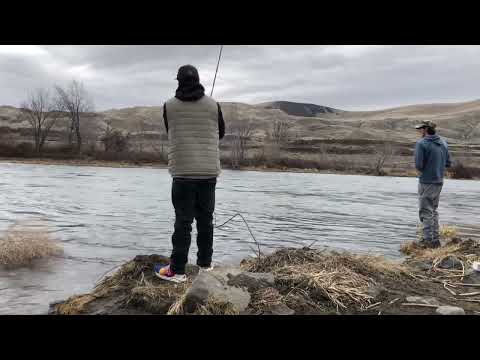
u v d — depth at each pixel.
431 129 8.14
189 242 4.54
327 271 4.83
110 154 60.28
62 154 61.03
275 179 40.06
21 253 7.12
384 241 10.38
